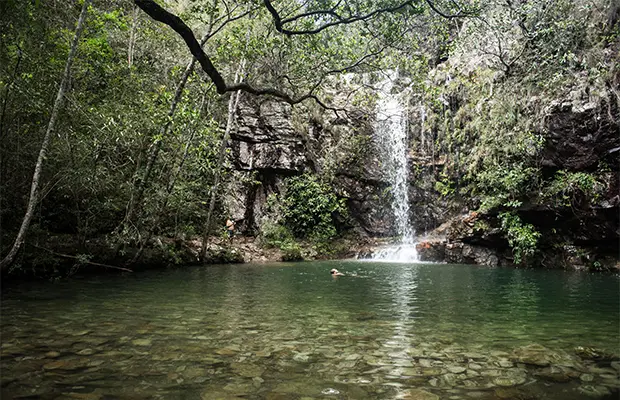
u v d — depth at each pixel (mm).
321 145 18734
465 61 16094
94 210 9359
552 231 12734
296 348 3648
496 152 13719
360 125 18938
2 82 6727
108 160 9117
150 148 9969
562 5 10859
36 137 7590
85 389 2611
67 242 9055
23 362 3113
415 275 10266
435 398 2566
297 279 9117
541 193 12312
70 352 3395
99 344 3648
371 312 5391
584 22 10984
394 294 7039
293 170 17578
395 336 4125
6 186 7535
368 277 9742
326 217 17547
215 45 14367
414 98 17719
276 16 4977
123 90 9875
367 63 9352
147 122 9266
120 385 2697
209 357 3342
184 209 12188
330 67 10234
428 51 16375
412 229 17609
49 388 2613
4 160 7410
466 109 15953
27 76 6797
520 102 12781
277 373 2994
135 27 13820
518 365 3234
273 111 17828
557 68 11336
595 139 11273
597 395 2643
